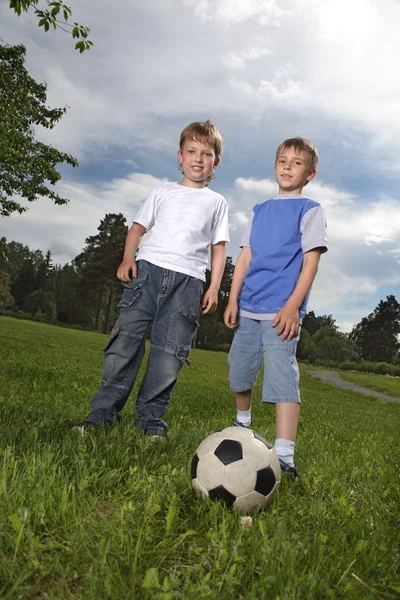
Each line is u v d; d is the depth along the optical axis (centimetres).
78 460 244
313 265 315
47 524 179
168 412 575
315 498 250
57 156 2064
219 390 1271
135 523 184
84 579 146
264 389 307
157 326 367
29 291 10506
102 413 353
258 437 235
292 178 342
